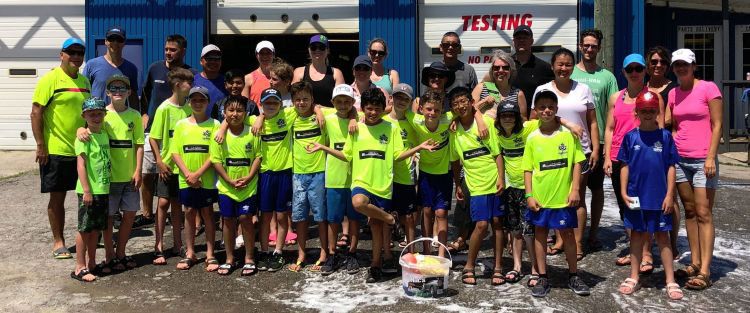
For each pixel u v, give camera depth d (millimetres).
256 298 4496
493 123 4801
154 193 6578
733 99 13391
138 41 11492
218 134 4992
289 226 5906
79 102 5457
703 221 4715
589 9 10844
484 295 4508
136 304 4391
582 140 5246
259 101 6230
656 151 4477
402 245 5859
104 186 4887
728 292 4547
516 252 4852
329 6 11531
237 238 5848
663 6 13453
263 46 6230
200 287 4730
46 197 7988
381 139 4805
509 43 11219
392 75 6219
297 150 5145
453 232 6227
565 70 5121
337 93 4988
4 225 6555
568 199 4508
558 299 4422
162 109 5430
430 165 4973
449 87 5770
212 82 6074
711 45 13555
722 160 11312
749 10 13383
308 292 4605
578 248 5344
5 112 12109
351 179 5020
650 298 4441
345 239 5934
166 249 5766
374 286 4719
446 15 11305
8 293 4582
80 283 4812
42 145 5371
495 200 4703
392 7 11148
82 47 5422
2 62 12023
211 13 11672
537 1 11109
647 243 4984
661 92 5035
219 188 5055
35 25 11906
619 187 5375
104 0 11492
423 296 4465
